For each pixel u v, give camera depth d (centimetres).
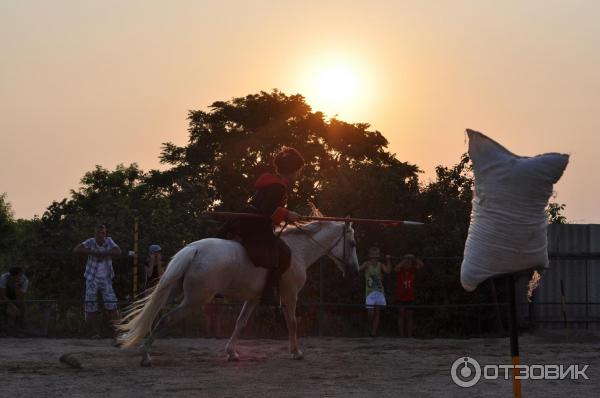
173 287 948
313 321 1560
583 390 802
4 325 1408
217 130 4153
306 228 1038
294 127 4106
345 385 806
